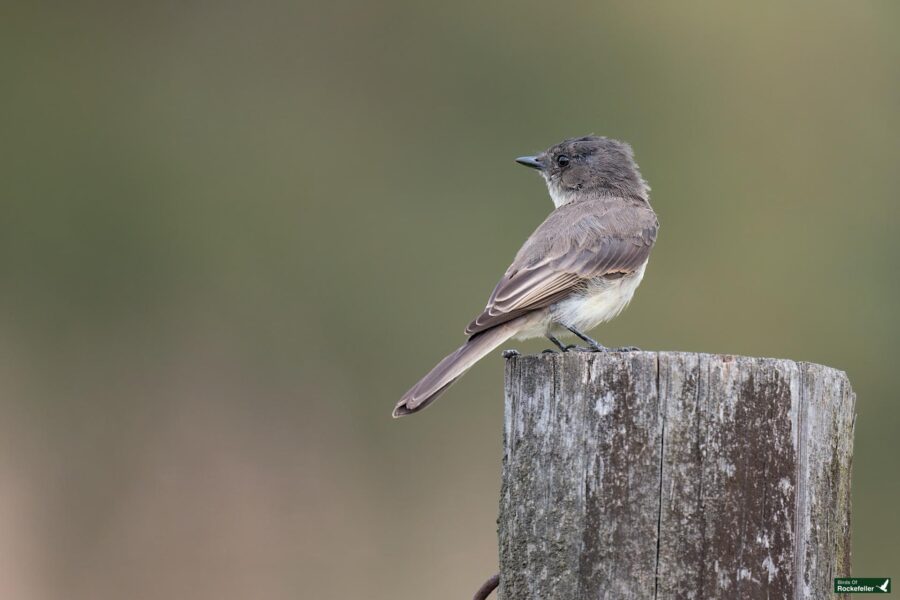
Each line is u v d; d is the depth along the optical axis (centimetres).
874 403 1525
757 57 1733
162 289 1683
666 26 1745
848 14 1733
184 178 1766
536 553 546
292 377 1556
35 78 1797
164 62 1814
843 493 569
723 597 525
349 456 1442
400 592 1304
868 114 1709
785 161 1695
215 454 1459
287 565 1338
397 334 1598
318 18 1803
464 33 1770
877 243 1641
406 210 1720
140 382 1570
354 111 1775
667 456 534
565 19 1756
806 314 1590
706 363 540
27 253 1711
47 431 1493
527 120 1741
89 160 1773
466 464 1365
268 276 1689
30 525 1373
